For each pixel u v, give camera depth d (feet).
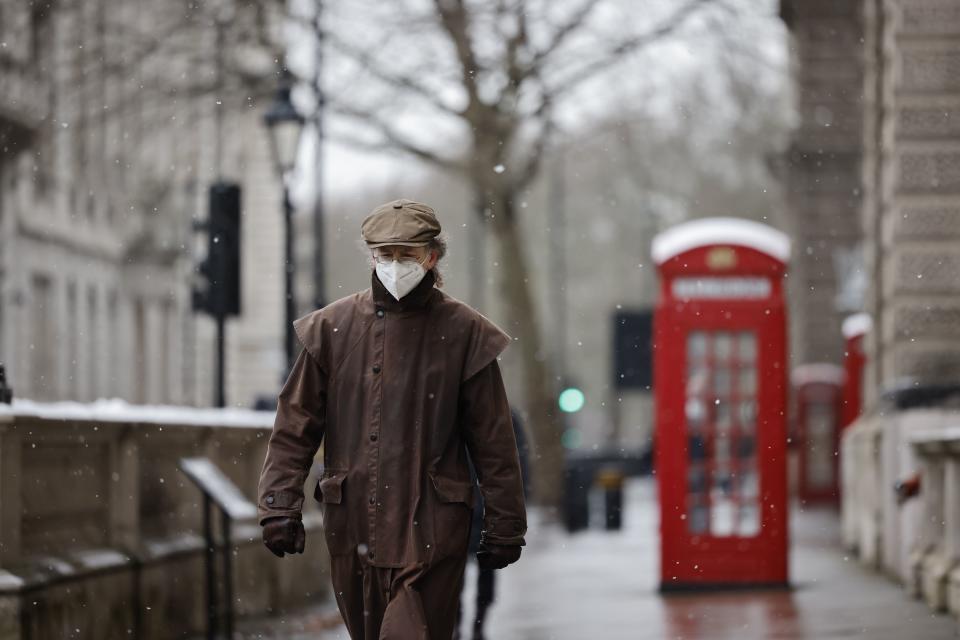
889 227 134.00
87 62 225.35
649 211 517.55
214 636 80.69
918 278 131.13
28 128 251.80
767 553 108.78
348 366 45.68
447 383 45.57
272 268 370.12
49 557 69.31
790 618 89.76
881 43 140.36
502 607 104.22
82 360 310.45
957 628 81.71
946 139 131.13
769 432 108.78
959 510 87.45
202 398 359.46
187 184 303.89
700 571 109.19
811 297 285.64
